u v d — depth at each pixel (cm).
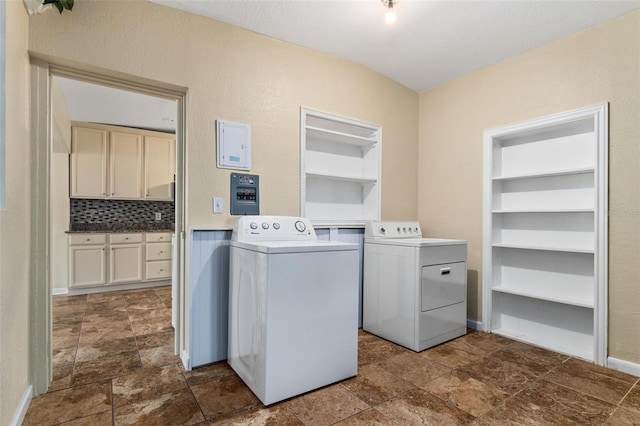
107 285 445
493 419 162
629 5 208
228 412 167
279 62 256
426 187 348
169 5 211
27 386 171
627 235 216
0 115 132
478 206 301
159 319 326
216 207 228
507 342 268
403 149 340
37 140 180
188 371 213
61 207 434
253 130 244
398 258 264
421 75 318
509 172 297
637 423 159
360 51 276
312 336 188
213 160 227
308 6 216
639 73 211
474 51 271
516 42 255
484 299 295
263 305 175
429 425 157
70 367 217
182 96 228
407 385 196
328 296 195
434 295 259
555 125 252
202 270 223
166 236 488
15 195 151
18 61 155
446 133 329
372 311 288
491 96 292
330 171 312
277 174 255
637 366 210
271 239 226
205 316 224
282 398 177
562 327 262
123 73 197
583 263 251
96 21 189
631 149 215
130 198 480
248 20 230
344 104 293
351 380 202
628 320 215
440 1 209
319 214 303
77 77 196
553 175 263
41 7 170
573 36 242
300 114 267
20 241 159
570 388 193
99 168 458
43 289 183
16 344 152
